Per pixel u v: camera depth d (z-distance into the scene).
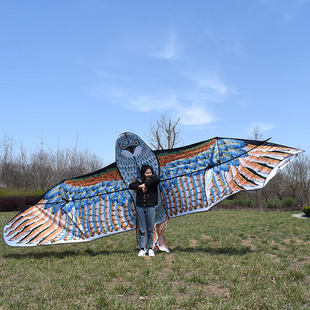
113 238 10.46
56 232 7.64
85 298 4.07
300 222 15.02
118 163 7.66
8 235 7.59
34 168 36.19
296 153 6.78
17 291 4.54
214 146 7.42
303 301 3.98
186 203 7.38
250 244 9.12
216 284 4.72
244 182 6.95
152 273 5.19
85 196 7.82
